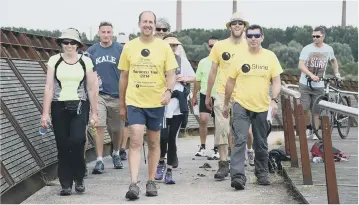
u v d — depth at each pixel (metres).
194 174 9.88
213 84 9.49
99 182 9.15
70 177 8.20
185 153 12.58
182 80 9.31
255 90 8.52
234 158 8.53
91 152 11.27
